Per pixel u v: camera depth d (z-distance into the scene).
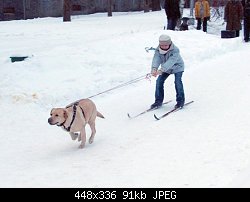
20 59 12.31
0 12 28.89
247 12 18.34
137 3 36.34
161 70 8.72
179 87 8.94
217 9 27.80
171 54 8.77
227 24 19.86
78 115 6.82
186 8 35.31
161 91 9.12
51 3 30.92
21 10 29.56
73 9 32.47
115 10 35.09
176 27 20.56
